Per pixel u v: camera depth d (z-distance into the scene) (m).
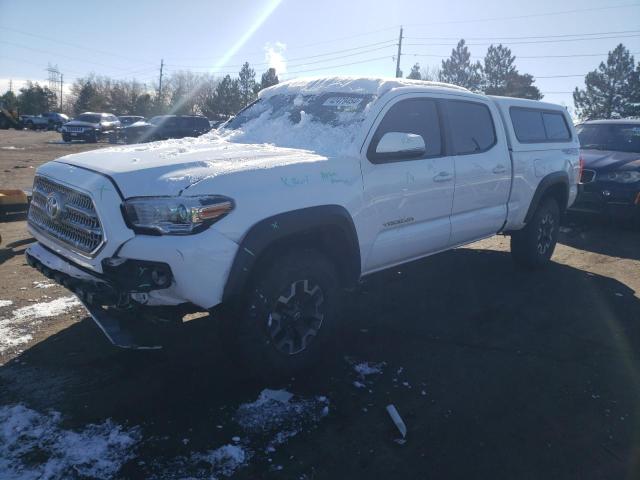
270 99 5.08
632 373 3.86
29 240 6.88
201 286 2.98
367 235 4.00
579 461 2.85
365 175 3.92
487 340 4.35
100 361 3.73
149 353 3.88
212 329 4.34
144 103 73.00
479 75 47.59
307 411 3.22
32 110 75.69
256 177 3.27
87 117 31.06
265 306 3.29
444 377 3.71
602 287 5.82
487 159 5.15
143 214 2.99
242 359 3.33
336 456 2.82
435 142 4.67
